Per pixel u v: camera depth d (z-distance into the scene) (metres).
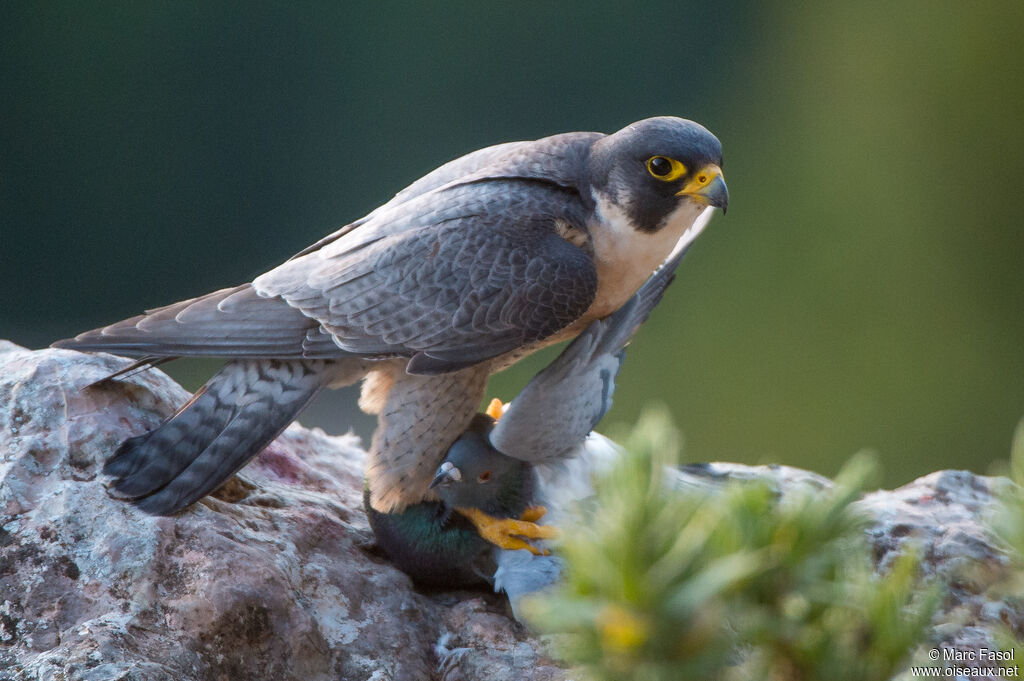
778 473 8.80
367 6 34.25
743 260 29.41
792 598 2.73
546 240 8.02
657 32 35.59
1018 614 7.27
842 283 28.88
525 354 8.66
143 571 6.72
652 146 8.02
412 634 7.25
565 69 35.28
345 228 8.87
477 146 34.72
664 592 2.49
